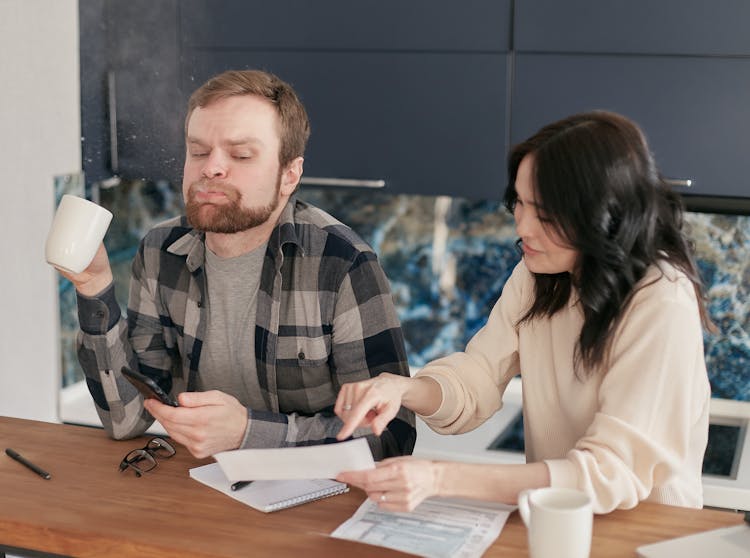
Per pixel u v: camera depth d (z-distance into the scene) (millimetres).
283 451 1502
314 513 1562
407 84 2691
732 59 2467
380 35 2688
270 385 1943
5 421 1965
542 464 1501
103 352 1873
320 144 2781
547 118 2609
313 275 1907
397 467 1453
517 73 2609
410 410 1818
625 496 1481
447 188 2709
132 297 2047
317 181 2801
